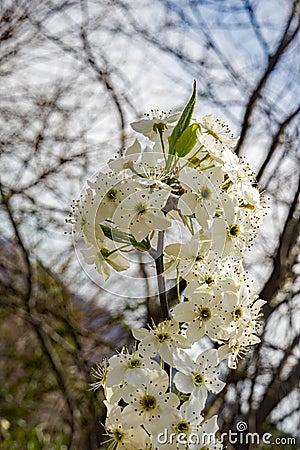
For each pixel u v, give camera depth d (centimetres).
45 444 453
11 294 436
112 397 121
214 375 123
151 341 123
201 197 116
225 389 386
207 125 128
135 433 119
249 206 129
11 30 410
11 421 471
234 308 125
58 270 434
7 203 406
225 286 125
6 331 495
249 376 390
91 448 434
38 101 416
